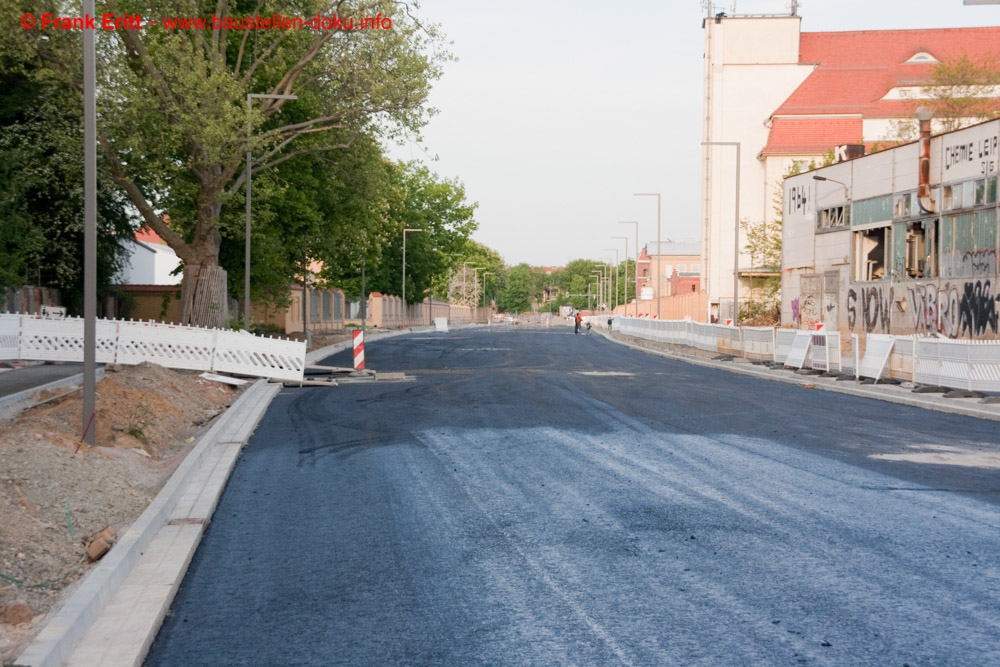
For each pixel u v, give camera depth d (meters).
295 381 22.02
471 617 5.18
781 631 4.89
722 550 6.59
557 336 63.53
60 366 24.59
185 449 11.87
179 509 8.00
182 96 23.80
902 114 63.75
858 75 67.56
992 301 24.05
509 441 12.20
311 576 6.05
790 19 69.50
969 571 6.02
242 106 25.39
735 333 32.41
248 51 30.28
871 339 21.66
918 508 7.98
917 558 6.35
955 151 26.56
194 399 16.47
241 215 30.17
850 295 33.09
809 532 7.11
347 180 34.22
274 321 49.75
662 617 5.14
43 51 23.77
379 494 8.75
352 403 17.53
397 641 4.81
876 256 31.84
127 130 24.38
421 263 82.81
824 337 23.89
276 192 31.33
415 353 37.75
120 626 4.96
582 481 9.30
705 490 8.81
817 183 36.06
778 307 49.50
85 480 7.98
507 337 60.62
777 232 54.75
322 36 27.41
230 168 25.77
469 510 8.01
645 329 52.25
